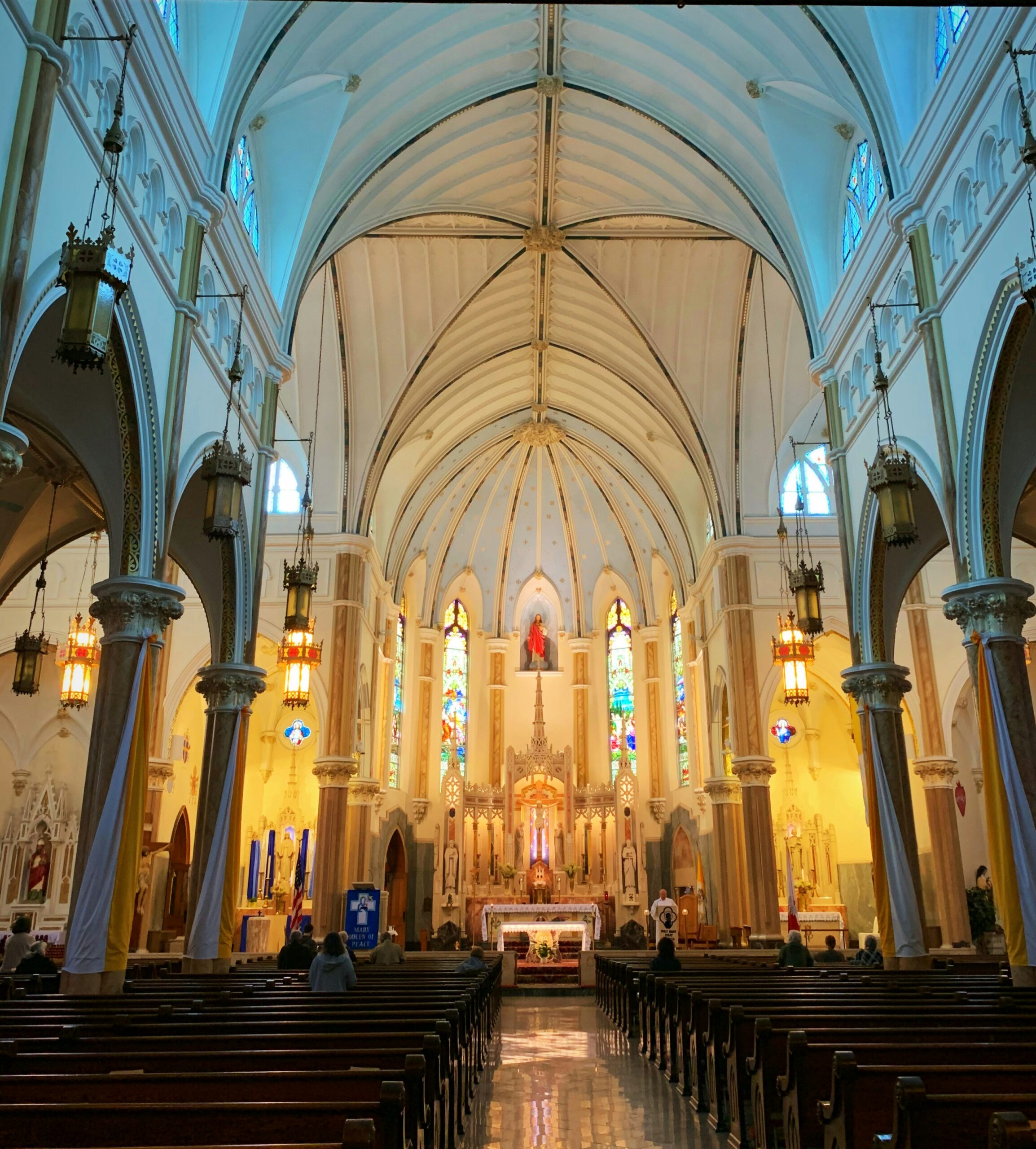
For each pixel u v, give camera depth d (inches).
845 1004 312.5
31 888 987.3
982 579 477.4
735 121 727.1
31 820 1001.5
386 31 663.8
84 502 695.7
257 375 659.4
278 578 1012.5
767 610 1013.8
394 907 1238.9
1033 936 434.9
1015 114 445.7
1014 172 441.7
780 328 1005.2
